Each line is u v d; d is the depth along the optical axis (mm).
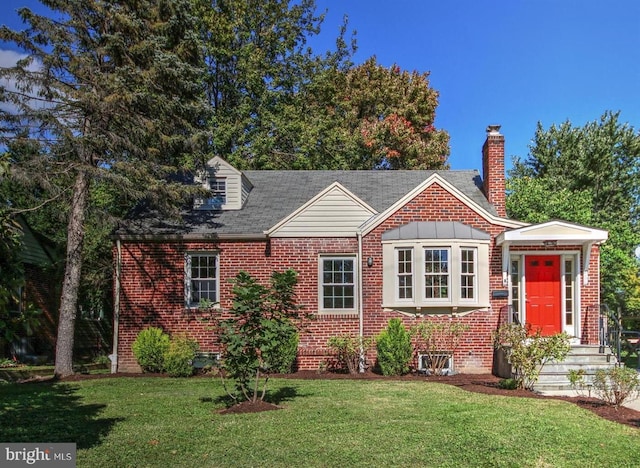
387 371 15438
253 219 18016
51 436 8297
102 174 15203
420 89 36062
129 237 17094
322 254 16984
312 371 16250
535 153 36375
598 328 16188
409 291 16406
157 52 15945
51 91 15031
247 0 30922
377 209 17984
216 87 30594
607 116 35531
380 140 32156
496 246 16531
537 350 12359
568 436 8406
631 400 11734
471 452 7523
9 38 14281
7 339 5035
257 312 9883
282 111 30172
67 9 15258
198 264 17297
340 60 36094
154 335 16297
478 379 14664
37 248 21406
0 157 5508
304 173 21094
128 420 9352
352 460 7156
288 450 7543
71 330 15797
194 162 18656
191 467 6902
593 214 31016
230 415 9664
